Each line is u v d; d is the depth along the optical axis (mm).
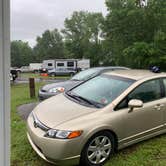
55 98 3896
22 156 3205
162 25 16562
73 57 44375
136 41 17406
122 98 3291
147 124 3520
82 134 2781
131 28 18172
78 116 2984
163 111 3748
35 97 8000
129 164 3059
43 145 2781
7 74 1193
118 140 3182
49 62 32656
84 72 7090
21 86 13781
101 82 3920
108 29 20375
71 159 2752
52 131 2771
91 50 39344
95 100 3461
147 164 3072
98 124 2920
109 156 3133
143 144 3674
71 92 4027
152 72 4188
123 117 3176
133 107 3217
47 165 2990
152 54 15906
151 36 16984
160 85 3830
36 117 3178
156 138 3928
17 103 6816
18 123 4652
